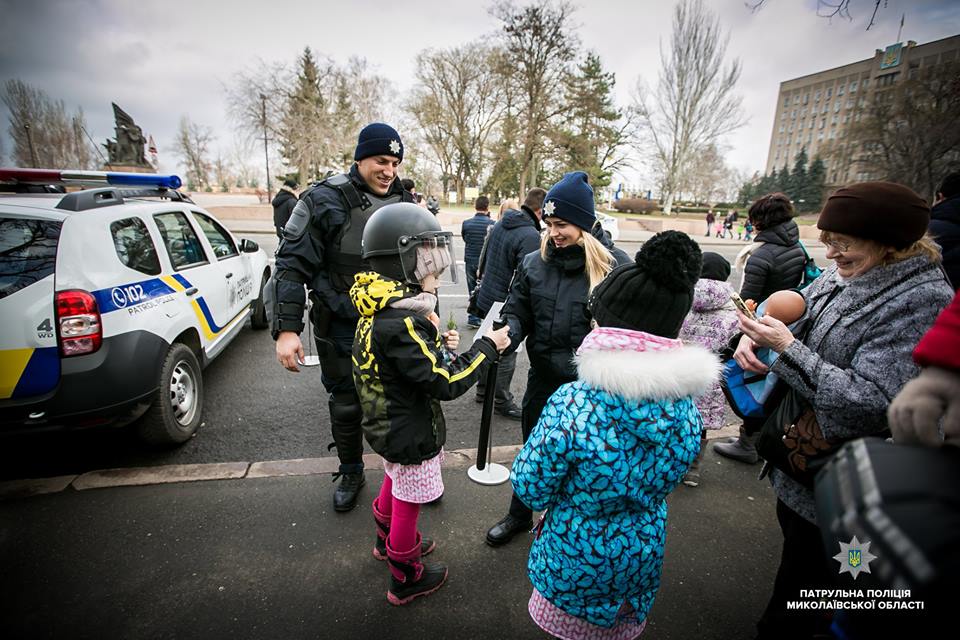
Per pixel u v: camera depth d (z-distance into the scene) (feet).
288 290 7.83
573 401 4.22
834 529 2.31
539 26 108.17
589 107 117.91
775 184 175.01
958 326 2.46
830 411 4.52
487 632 6.32
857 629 2.72
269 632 6.21
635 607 4.65
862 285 4.69
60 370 8.34
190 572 7.11
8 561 7.21
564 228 6.55
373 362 5.74
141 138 68.54
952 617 2.00
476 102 134.62
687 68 120.37
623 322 4.12
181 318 10.84
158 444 10.34
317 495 8.97
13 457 10.09
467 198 130.93
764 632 5.42
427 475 6.18
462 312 23.62
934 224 8.91
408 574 6.46
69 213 8.84
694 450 4.37
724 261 9.07
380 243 5.59
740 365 5.77
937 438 2.51
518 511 7.84
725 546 8.04
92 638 6.04
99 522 8.09
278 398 13.41
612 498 4.20
